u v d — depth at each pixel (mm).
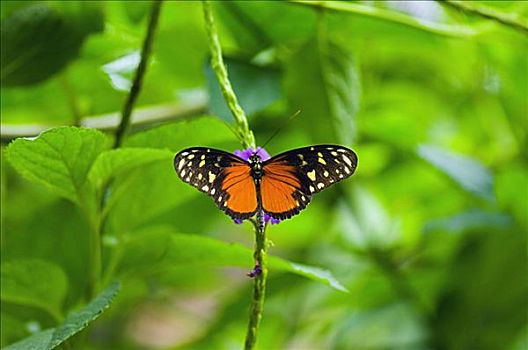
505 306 1347
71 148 1065
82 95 1260
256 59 1228
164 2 1161
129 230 1140
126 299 1297
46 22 1185
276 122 1284
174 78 1284
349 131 1211
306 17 1214
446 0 1225
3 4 1179
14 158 1065
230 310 1326
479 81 1414
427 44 1331
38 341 1046
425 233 1311
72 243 1257
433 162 1300
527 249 1347
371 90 1385
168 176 1146
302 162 1050
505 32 1259
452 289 1359
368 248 1387
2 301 1160
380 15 1231
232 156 1046
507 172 1397
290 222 1428
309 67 1208
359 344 1402
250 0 1205
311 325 1424
